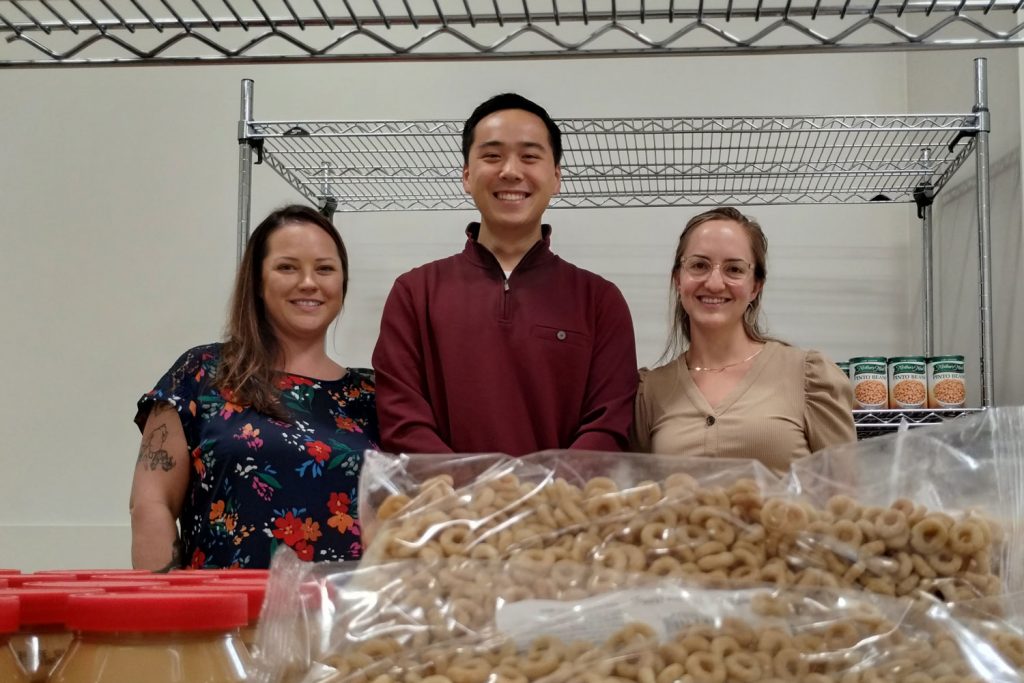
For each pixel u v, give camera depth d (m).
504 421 1.14
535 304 1.18
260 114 2.12
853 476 0.56
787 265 2.02
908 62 2.03
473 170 1.18
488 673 0.47
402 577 0.51
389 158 2.02
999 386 1.66
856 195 1.97
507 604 0.50
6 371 2.09
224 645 0.48
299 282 1.25
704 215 1.34
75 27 0.77
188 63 0.79
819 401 1.22
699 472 0.57
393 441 1.12
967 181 1.78
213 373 1.25
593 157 1.96
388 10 2.06
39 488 2.06
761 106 2.05
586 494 0.55
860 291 2.01
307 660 0.50
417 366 1.19
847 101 2.04
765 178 1.96
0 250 2.11
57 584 0.55
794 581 0.50
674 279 1.41
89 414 2.07
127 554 2.02
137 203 2.11
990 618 0.49
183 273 2.10
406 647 0.49
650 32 2.06
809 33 0.73
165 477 1.21
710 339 1.30
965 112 1.75
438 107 2.10
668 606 0.49
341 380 1.31
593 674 0.47
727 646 0.48
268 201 2.11
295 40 0.76
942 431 0.58
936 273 1.94
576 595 0.50
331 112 2.12
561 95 2.09
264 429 1.19
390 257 2.09
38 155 2.13
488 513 0.54
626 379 1.18
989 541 0.51
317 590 0.52
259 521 1.15
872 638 0.48
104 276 2.10
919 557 0.51
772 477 0.57
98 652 0.46
